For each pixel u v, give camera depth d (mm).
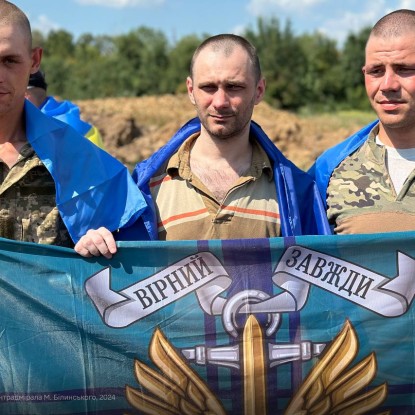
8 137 4094
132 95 67000
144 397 3877
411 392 3910
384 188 4355
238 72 4074
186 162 4277
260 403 3879
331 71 66000
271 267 3943
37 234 4070
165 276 3928
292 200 4266
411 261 3953
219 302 3918
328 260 3953
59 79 69688
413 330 3928
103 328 3885
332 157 4617
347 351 3902
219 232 4168
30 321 3867
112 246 3879
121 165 4266
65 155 4129
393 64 4242
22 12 4000
